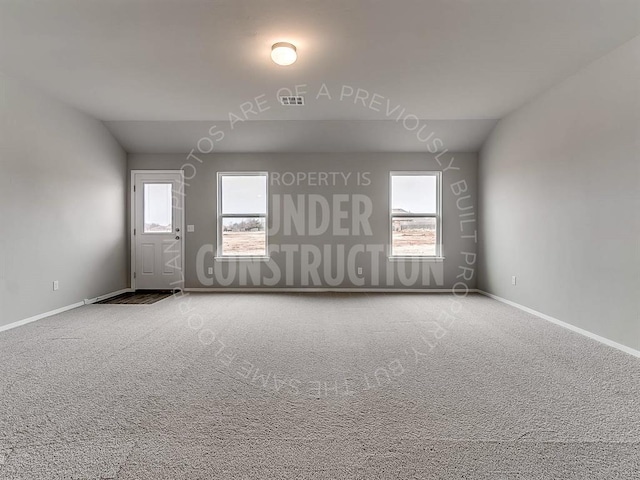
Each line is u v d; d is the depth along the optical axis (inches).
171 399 84.7
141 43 118.2
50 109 165.9
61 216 173.8
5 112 143.0
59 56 127.3
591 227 133.0
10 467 59.9
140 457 63.0
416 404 82.5
